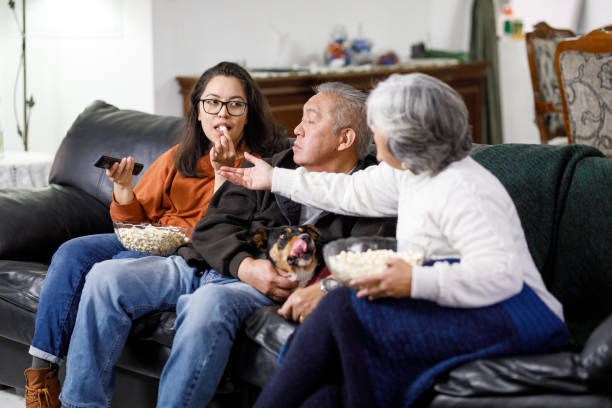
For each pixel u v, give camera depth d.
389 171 1.91
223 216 2.11
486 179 1.63
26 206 2.64
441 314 1.55
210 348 1.80
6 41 4.86
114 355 2.02
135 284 2.03
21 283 2.33
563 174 1.93
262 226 2.09
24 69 4.57
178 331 1.85
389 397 1.55
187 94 4.62
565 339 1.61
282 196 2.09
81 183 2.88
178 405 1.79
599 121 3.12
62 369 2.30
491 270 1.52
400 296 1.54
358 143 2.08
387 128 1.60
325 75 5.05
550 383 1.41
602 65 3.10
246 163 2.23
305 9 5.51
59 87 4.77
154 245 2.22
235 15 5.00
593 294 1.85
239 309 1.86
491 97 6.20
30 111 4.89
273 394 1.58
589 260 1.85
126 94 4.57
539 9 6.57
